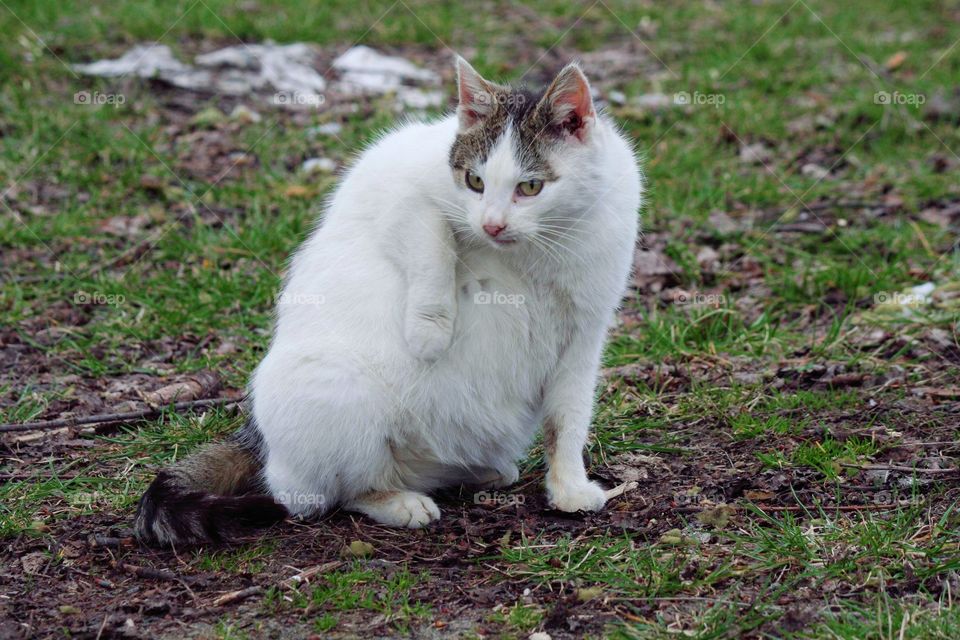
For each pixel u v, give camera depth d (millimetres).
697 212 9258
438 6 14703
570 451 5348
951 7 14914
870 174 9977
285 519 5156
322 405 4957
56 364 7047
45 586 4590
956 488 5188
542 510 5309
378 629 4223
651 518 5129
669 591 4422
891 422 5996
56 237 8656
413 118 8586
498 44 13531
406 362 5035
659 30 13875
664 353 7129
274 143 10344
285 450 5059
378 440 5086
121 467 5773
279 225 8719
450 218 5059
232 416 6371
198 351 7309
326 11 13852
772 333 7258
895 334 7188
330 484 5145
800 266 8484
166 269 8336
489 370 5172
